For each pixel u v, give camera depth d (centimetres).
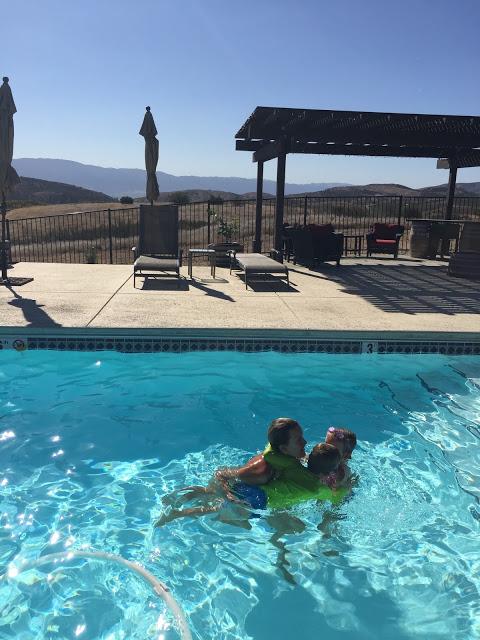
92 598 271
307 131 1088
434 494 371
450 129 1107
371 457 417
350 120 1010
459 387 545
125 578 285
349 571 298
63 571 289
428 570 300
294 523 331
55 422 460
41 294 777
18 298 745
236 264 1098
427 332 611
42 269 1045
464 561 307
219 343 605
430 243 1330
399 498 365
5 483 372
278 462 332
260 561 305
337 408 498
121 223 2736
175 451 421
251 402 505
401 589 287
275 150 1112
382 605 276
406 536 328
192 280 942
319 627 261
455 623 264
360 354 616
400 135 1148
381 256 1407
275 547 316
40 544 311
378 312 702
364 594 283
